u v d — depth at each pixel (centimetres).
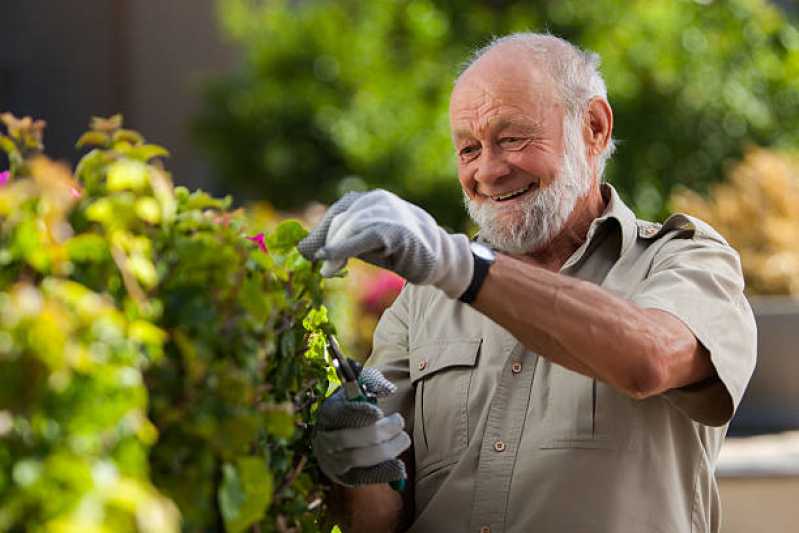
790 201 1065
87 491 194
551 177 378
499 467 360
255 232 310
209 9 1739
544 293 307
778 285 1005
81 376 202
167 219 242
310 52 1636
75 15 1700
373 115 1527
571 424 353
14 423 196
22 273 218
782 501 748
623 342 311
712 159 1439
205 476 240
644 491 348
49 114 1698
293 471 295
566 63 388
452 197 1444
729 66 1466
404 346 402
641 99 1443
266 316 258
